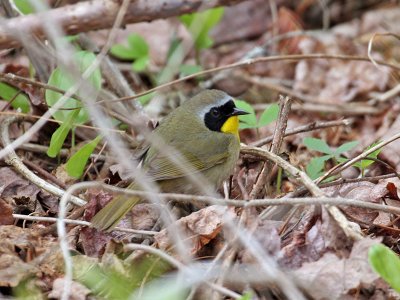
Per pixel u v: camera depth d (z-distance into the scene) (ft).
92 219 29.99
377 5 60.59
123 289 26.53
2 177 35.37
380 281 25.79
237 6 60.39
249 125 37.63
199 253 29.35
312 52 54.85
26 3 41.34
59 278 26.68
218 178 35.94
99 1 39.34
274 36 57.52
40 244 28.86
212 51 57.31
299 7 60.85
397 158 40.04
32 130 29.91
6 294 26.53
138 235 30.76
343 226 26.76
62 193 32.81
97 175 37.14
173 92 49.88
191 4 40.60
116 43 55.88
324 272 26.37
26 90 41.06
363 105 48.96
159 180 33.71
